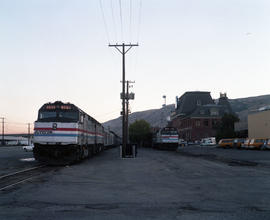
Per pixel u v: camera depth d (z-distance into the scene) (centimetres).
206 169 1619
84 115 2219
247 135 5688
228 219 585
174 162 2125
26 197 793
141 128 10269
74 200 761
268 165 1897
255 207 690
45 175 1295
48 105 1942
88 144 2497
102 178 1210
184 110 9175
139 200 766
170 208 677
